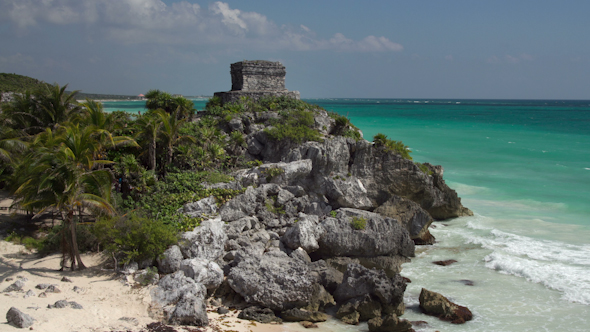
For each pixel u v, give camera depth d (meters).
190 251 22.05
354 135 39.28
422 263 26.23
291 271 20.38
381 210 30.72
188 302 17.86
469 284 23.02
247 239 24.77
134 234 20.72
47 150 19.50
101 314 16.80
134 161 29.45
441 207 35.19
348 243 26.08
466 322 18.95
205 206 26.52
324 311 20.08
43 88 34.41
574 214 35.06
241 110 40.00
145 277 19.89
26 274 19.64
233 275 20.25
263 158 36.12
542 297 21.34
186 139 33.03
